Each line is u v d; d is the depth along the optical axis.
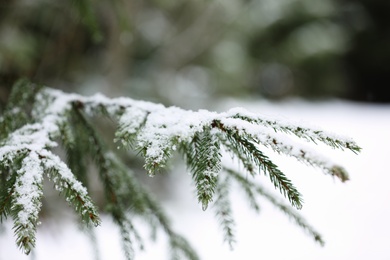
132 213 1.23
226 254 3.06
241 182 1.16
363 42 13.82
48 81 3.42
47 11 3.61
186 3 6.19
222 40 7.94
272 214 3.77
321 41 11.32
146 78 6.22
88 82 4.84
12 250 2.07
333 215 4.15
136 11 4.43
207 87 8.12
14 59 2.88
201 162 0.76
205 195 0.71
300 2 10.95
